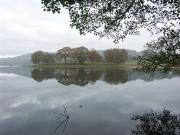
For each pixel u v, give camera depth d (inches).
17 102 903.1
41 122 600.4
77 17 435.5
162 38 470.3
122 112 692.7
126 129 512.4
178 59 461.7
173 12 411.8
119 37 498.0
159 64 472.7
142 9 442.6
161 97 969.5
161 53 471.5
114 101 891.4
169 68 479.2
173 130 469.4
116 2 440.5
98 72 3208.7
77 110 737.0
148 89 1273.4
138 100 901.8
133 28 477.1
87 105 817.5
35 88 1382.9
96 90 1243.8
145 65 497.7
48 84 1616.6
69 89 1305.4
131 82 1707.7
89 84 1571.1
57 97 1013.2
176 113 634.2
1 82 1841.8
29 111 737.6
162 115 610.5
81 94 1096.8
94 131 510.3
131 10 457.7
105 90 1242.6
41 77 2348.7
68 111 724.0
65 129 533.0
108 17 470.0
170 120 550.3
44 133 506.9
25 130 532.4
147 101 872.9
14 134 504.4
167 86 1422.2
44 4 349.4
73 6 407.8
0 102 905.5
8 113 710.5
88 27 469.1
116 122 577.6
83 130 519.2
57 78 2158.0
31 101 925.2
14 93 1167.0
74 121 601.6
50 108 779.4
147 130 485.7
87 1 419.5
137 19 466.3
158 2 411.2
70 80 1904.5
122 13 452.8
